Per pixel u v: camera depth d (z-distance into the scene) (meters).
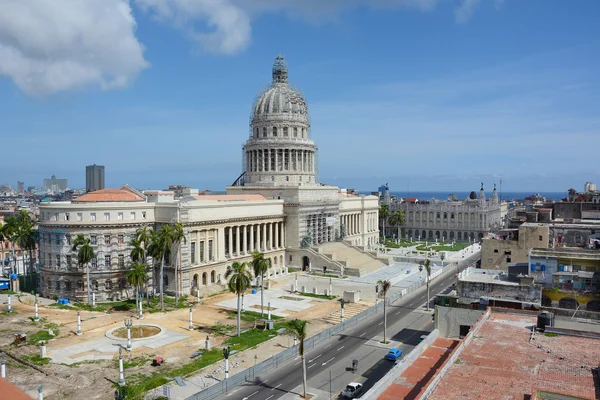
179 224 103.56
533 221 125.94
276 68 179.50
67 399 59.41
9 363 70.69
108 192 118.50
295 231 152.88
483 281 75.25
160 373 67.62
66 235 109.56
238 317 84.69
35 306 97.44
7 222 128.62
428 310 103.75
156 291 116.81
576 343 53.34
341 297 114.75
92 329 87.31
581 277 73.00
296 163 170.50
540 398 37.72
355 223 195.88
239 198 148.00
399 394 47.34
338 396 62.09
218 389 62.50
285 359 74.44
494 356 49.34
